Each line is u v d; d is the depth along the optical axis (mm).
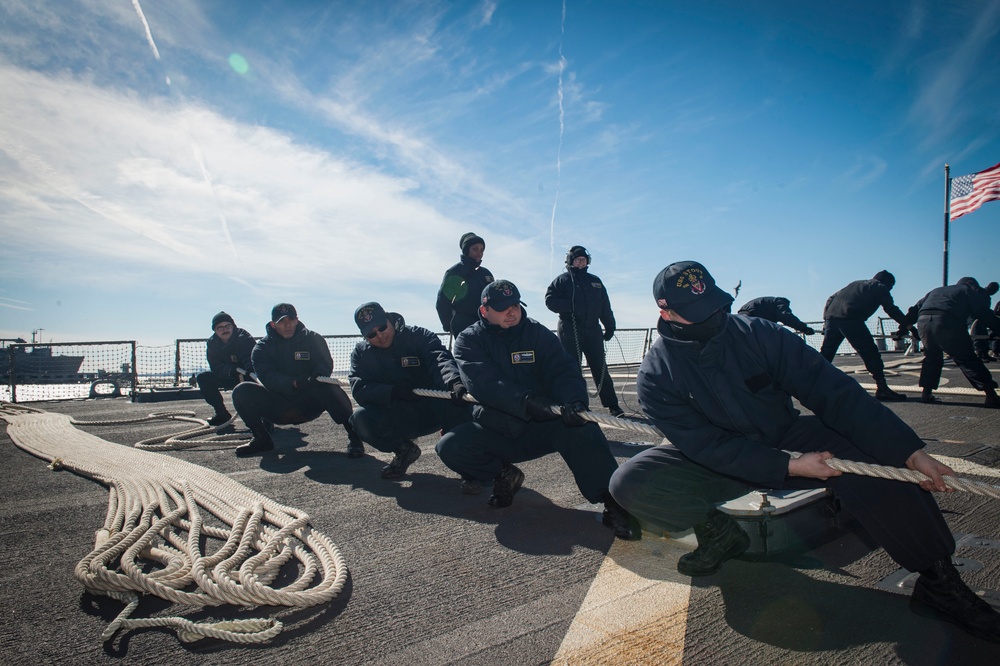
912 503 2258
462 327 6734
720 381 2594
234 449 6094
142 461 5066
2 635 2402
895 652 2098
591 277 7207
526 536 3352
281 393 5727
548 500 4055
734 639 2221
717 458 2576
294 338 5910
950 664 2018
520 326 3934
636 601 2539
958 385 9539
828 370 2461
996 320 7301
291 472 4988
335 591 2611
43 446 6074
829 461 2330
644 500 2852
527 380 3875
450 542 3283
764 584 2643
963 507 3533
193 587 2771
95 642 2336
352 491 4359
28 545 3375
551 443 3713
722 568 2828
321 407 6055
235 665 2158
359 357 4930
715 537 2764
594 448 3502
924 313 7746
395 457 4742
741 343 2596
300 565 3010
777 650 2141
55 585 2857
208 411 9523
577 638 2266
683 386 2652
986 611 2160
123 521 3539
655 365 2748
